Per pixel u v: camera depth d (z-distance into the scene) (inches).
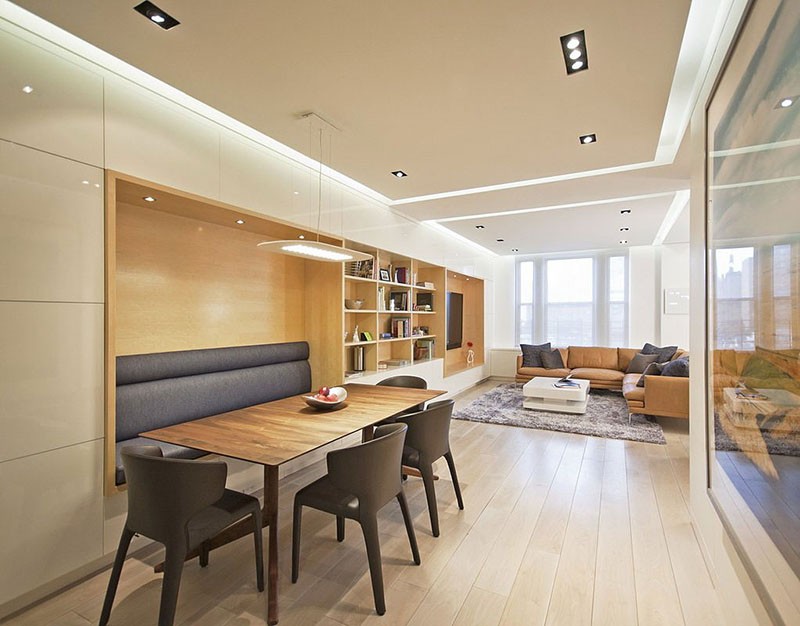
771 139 40.8
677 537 100.2
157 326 118.8
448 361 305.9
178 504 66.0
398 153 133.5
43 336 80.3
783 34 37.6
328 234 155.4
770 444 42.4
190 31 75.9
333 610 76.3
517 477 138.2
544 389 222.8
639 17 72.7
